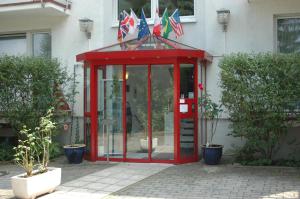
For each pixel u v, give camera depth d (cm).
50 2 1201
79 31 1284
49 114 970
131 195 766
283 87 980
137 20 1160
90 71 1133
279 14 1120
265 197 730
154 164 1070
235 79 1001
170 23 1132
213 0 1164
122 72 1115
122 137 1118
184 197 744
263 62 986
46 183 777
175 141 1067
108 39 1259
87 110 1166
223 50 1153
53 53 1311
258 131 991
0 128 1308
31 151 854
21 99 1169
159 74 1089
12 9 1232
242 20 1141
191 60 1083
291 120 995
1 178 944
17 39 1365
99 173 966
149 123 1096
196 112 1095
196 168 1005
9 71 1147
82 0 1282
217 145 1075
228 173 938
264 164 1023
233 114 1018
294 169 974
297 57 977
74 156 1090
